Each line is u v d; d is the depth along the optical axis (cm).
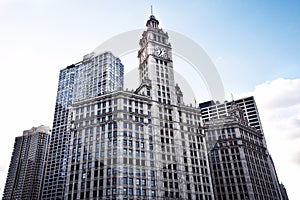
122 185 7644
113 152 8219
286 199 13975
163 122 9538
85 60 17088
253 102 17125
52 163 17338
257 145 12388
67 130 17888
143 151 8612
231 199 10344
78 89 16600
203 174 9231
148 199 7769
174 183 8431
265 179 11594
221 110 14425
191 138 9819
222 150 11319
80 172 8175
